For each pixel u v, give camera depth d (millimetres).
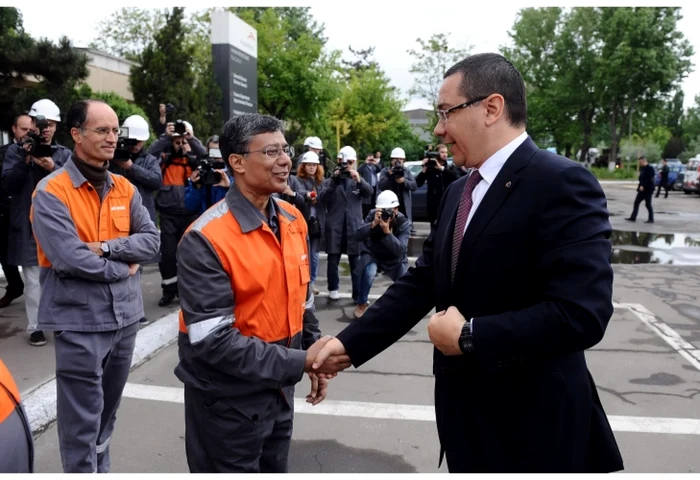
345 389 4023
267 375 1863
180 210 5758
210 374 1924
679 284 7492
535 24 38406
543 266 1539
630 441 3283
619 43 33188
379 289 7191
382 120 28688
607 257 1506
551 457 1612
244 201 1952
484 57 1691
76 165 2635
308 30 31953
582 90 36750
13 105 7199
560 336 1466
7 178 4426
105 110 2619
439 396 1805
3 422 1450
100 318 2555
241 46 12430
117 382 2775
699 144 49594
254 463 2020
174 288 5871
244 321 1931
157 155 5836
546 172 1581
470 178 1792
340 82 26359
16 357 4246
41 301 2561
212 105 11414
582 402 1667
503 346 1506
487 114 1667
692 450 3189
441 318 1607
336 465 3051
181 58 10914
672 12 32469
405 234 5957
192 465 2051
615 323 5664
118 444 3242
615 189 27109
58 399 2559
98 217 2664
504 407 1651
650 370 4414
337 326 5633
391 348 4887
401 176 8406
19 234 4426
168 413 3623
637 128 41375
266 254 1938
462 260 1668
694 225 13898
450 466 1732
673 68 32562
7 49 6922
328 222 6445
